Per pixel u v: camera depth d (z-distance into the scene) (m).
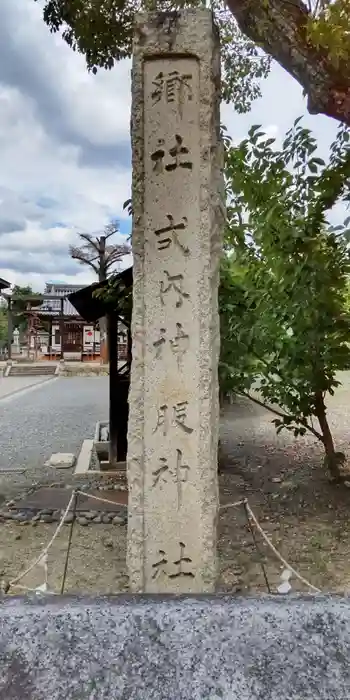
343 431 10.66
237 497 6.61
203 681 0.71
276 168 5.87
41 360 34.09
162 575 2.97
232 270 6.59
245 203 6.18
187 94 2.96
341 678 0.71
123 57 6.20
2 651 0.74
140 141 2.99
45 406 16.59
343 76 3.97
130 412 3.01
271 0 4.04
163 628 0.76
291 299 6.16
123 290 7.27
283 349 6.42
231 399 11.98
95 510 6.13
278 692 0.70
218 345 3.06
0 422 13.47
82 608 0.80
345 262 6.11
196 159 2.96
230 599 0.83
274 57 4.36
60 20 6.04
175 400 2.97
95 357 35.22
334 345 6.29
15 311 34.34
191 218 2.96
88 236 28.62
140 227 2.99
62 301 33.56
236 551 4.95
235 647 0.74
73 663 0.73
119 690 0.70
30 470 8.30
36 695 0.70
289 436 10.35
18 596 0.85
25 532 5.55
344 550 4.95
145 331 3.00
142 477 2.99
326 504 6.25
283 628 0.76
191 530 2.96
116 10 5.59
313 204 5.92
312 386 6.48
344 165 5.61
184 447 2.97
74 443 10.72
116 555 4.93
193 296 2.96
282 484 7.13
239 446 9.53
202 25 2.94
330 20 3.46
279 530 5.47
